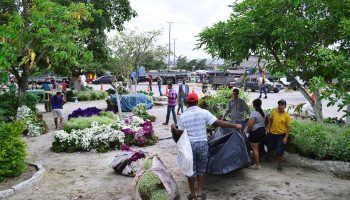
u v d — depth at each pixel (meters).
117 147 10.50
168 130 13.65
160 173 6.21
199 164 6.27
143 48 23.70
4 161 7.36
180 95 17.66
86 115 14.62
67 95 27.30
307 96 9.56
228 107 9.39
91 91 29.45
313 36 8.92
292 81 9.69
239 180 7.30
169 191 6.03
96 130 10.80
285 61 9.52
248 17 8.89
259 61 9.76
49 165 8.85
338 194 6.49
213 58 10.02
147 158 6.46
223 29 9.42
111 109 19.48
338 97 5.64
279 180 7.27
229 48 9.55
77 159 9.45
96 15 20.56
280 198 6.32
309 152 8.18
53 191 6.96
